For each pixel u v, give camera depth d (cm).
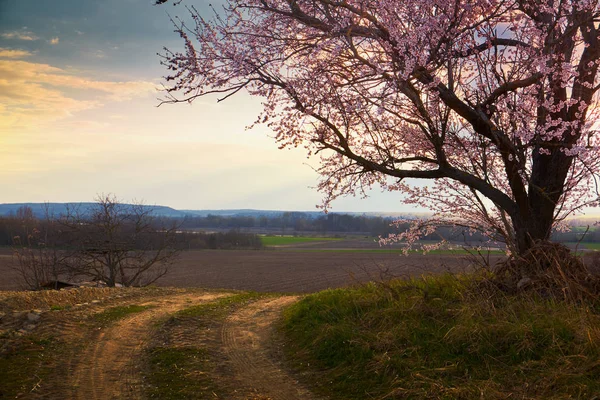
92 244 2330
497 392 543
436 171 957
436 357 673
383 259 5388
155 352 857
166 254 2631
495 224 1017
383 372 663
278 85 900
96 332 1027
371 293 1027
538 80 841
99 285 2322
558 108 859
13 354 818
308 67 926
